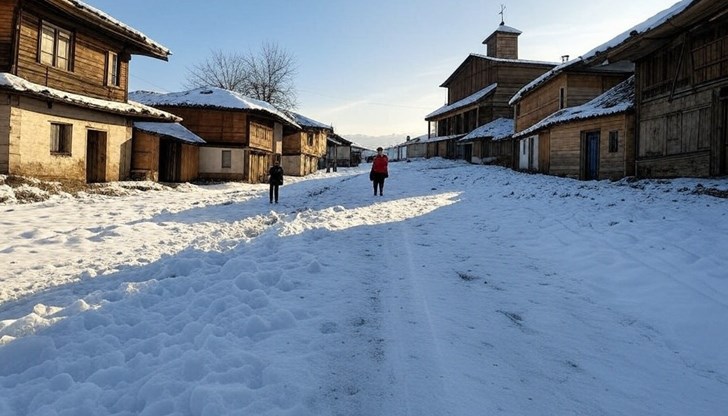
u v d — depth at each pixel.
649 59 15.20
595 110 18.70
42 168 15.51
